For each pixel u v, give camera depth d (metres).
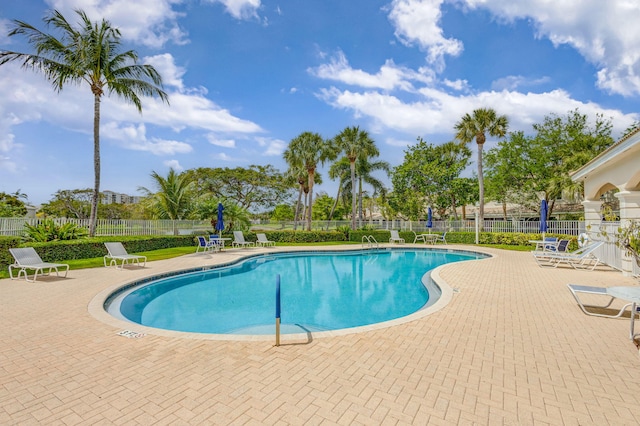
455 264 11.52
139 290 8.27
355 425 2.48
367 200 48.88
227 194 37.81
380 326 4.86
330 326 6.11
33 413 2.64
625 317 5.34
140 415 2.61
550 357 3.76
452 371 3.40
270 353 3.87
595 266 10.45
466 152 29.86
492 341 4.26
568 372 3.38
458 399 2.86
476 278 8.84
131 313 6.90
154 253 14.66
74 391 3.00
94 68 14.05
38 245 10.58
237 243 19.34
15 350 3.96
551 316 5.40
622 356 3.79
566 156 21.86
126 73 15.12
